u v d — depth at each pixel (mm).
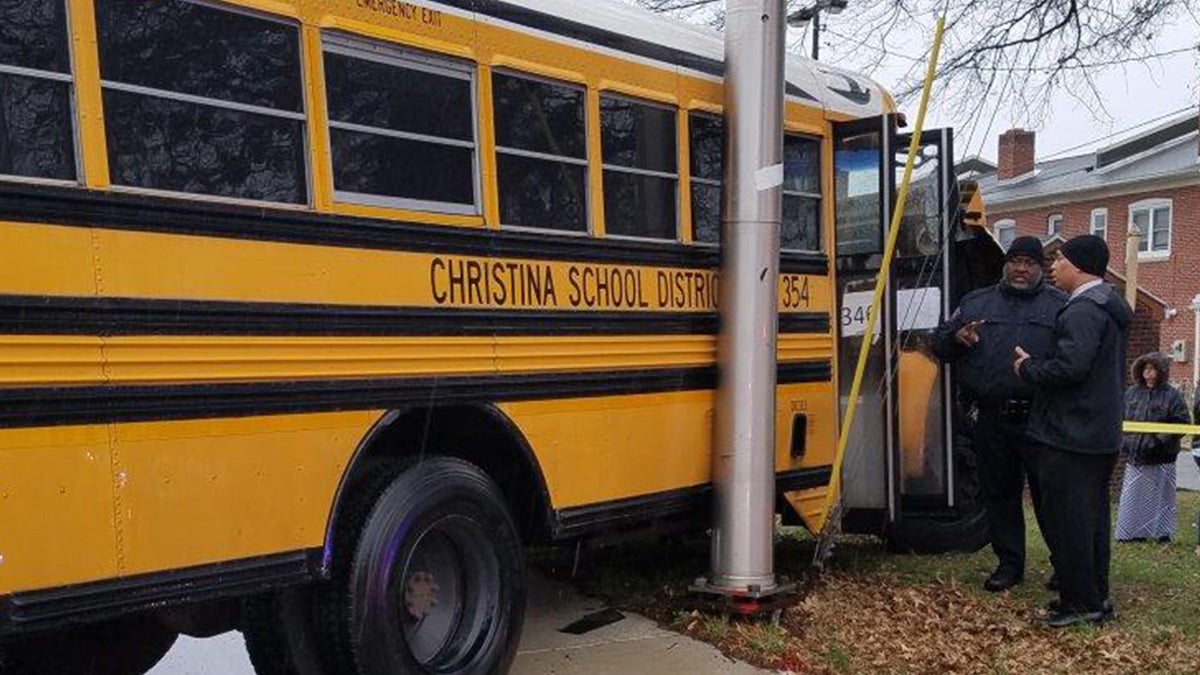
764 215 5527
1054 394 5789
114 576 3412
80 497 3332
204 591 3639
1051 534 5898
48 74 3361
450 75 4547
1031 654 5367
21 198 3227
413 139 4387
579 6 5129
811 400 6395
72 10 3418
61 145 3385
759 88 5496
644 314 5301
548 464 4840
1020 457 6461
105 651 4211
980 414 6570
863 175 6668
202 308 3652
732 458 5574
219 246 3715
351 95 4191
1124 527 9492
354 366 4098
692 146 5652
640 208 5363
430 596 4492
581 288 5004
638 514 5281
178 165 3664
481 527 4586
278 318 3865
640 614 5859
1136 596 6578
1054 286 6621
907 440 7145
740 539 5586
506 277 4680
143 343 3492
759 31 5492
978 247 8406
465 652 4531
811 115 6527
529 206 4832
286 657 4184
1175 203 33781
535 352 4781
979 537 7633
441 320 4406
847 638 5488
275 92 3957
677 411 5488
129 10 3561
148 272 3521
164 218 3566
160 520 3527
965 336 6449
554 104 4965
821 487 6496
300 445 3924
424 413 4398
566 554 7016
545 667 5020
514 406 4695
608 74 5195
